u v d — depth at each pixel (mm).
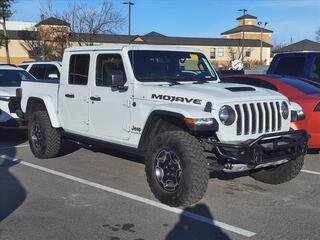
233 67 31906
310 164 8633
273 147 5973
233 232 5215
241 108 5941
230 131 5875
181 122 6152
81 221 5543
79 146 10000
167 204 6070
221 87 6430
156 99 6383
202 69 7551
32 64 14352
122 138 6957
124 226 5387
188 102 6059
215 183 7160
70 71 8031
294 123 7766
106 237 5070
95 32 48438
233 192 6715
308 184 7219
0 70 12070
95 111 7430
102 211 5891
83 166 8297
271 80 9312
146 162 6262
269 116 6203
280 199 6418
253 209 5984
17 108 10133
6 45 53438
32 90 9031
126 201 6289
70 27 48344
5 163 8555
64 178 7484
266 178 7094
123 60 6906
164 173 6059
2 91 10680
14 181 7297
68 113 8094
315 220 5594
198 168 5707
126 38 65062
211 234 5156
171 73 7094
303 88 9008
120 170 8016
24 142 10805
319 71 10555
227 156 5719
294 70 10945
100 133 7391
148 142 6586
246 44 83625
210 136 6020
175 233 5184
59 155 9023
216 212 5855
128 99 6773
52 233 5172
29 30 67250
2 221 5527
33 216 5703
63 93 8164
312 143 8570
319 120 8492
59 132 8516
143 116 6527
